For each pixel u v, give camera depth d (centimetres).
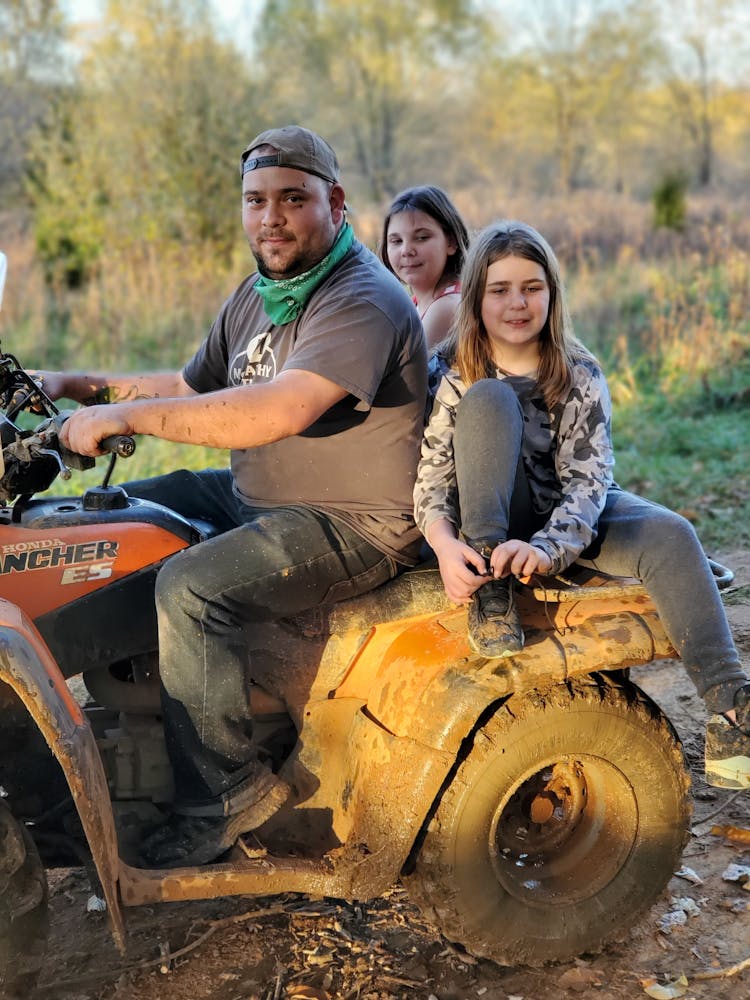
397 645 291
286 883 270
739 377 918
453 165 3544
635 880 293
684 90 3719
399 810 268
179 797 278
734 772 270
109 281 1256
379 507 293
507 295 296
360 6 3447
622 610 287
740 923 306
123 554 278
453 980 286
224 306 340
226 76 1510
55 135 1549
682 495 686
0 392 272
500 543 268
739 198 2306
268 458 298
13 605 252
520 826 298
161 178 1421
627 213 1784
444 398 306
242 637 278
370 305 284
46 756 277
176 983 283
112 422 255
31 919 249
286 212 288
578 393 299
